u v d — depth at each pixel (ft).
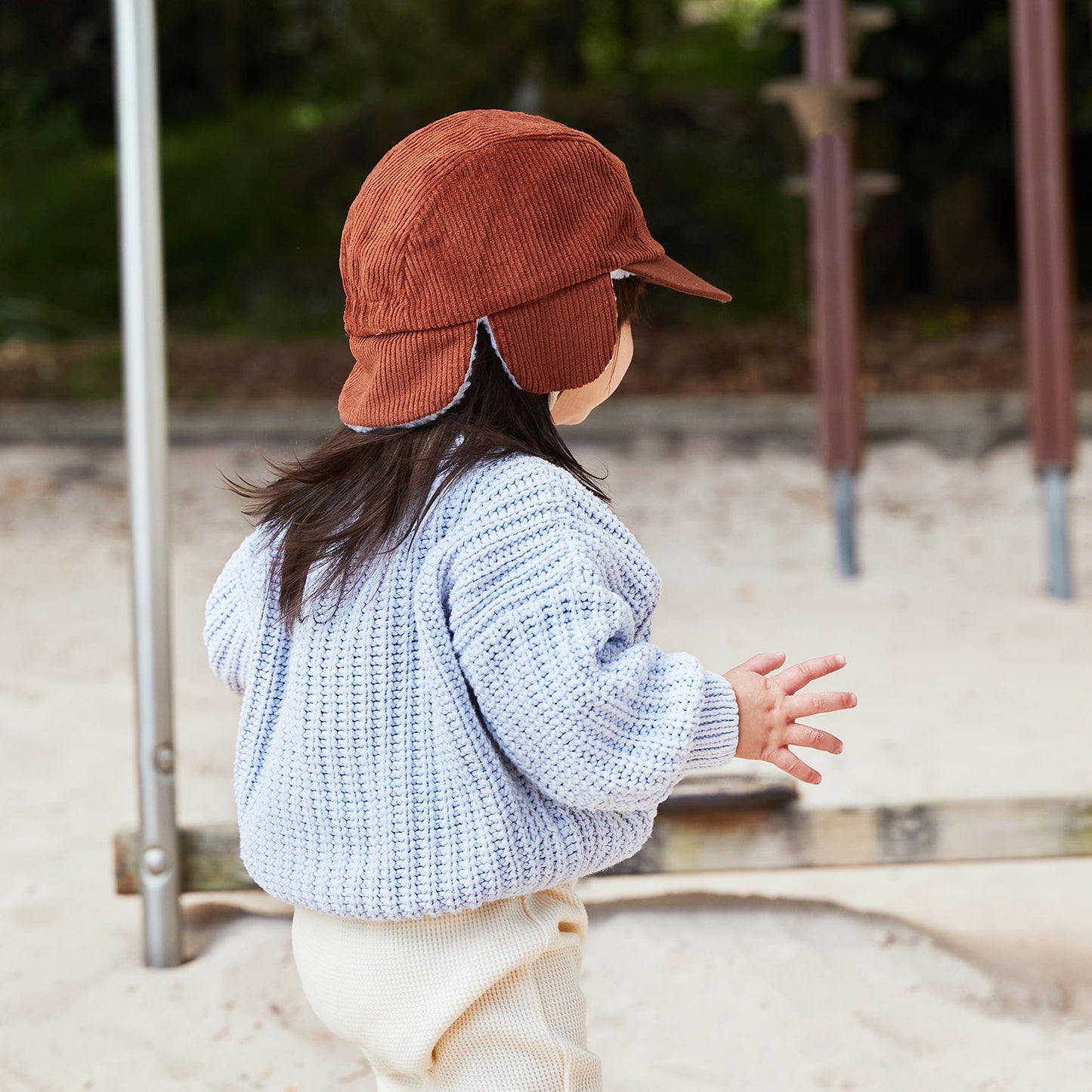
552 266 3.85
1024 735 11.21
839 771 10.34
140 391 6.98
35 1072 6.19
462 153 3.86
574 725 3.73
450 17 33.63
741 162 36.22
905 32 32.55
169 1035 6.52
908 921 7.58
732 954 7.02
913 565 18.28
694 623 15.37
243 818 4.25
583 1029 4.32
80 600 16.31
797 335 30.07
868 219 34.53
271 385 26.32
